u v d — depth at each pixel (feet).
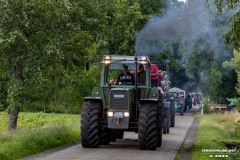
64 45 110.22
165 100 116.47
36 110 225.15
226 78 225.76
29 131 85.35
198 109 275.39
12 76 110.52
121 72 88.74
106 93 86.22
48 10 106.73
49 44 106.42
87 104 83.92
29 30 107.65
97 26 137.90
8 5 102.47
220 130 129.59
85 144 82.43
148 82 87.25
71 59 117.29
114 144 91.15
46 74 111.86
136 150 80.38
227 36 75.56
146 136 80.53
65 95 195.00
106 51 216.95
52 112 218.38
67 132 94.53
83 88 183.42
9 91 107.45
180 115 214.90
